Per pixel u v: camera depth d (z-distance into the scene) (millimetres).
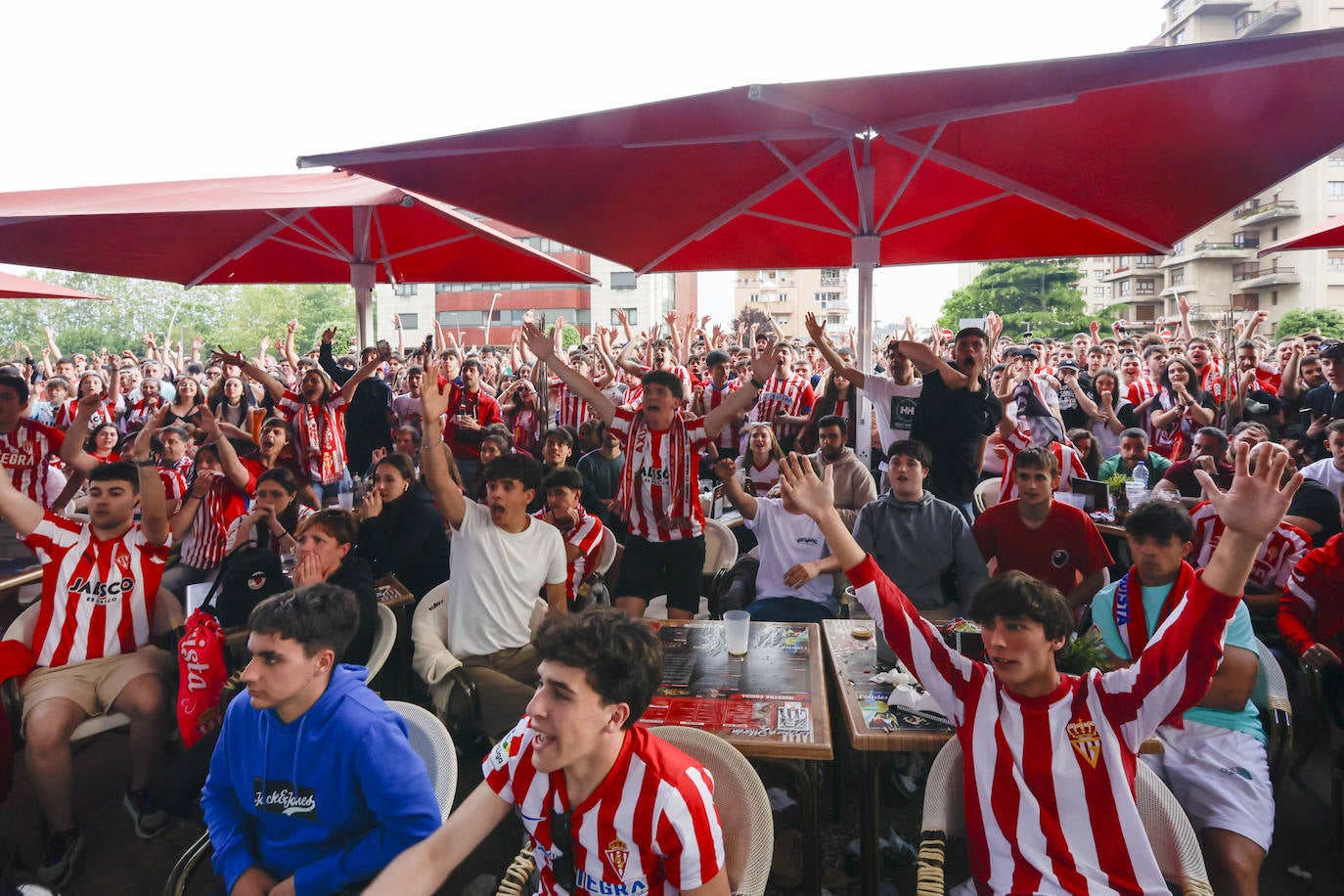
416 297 57250
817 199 6180
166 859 2951
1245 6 52125
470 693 3188
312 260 8461
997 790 1961
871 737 2277
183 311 57094
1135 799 1909
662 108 3816
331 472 6559
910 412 5410
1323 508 4020
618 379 9727
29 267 6566
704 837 1550
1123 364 8734
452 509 3479
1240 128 4133
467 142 4035
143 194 5895
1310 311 39844
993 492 5453
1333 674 3027
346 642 1988
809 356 13023
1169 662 1848
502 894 1816
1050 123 4395
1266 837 2340
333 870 1894
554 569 3617
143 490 3279
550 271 8438
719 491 5746
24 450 5176
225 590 3492
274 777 1968
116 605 3244
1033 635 1902
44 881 2793
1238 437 4875
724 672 2793
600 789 1547
